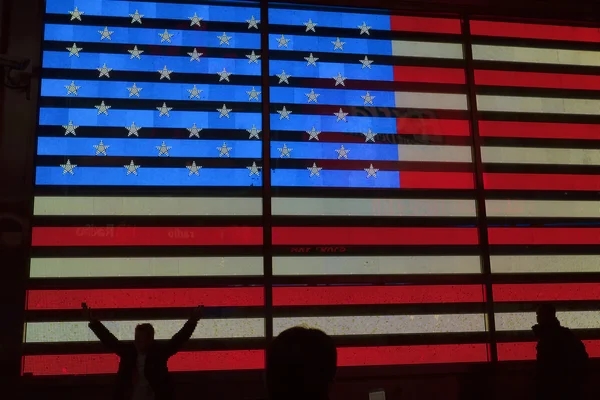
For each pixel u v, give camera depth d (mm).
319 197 8172
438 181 8484
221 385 7480
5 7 7781
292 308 7820
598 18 9266
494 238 8453
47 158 7672
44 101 7797
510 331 8227
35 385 7117
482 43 8984
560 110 8984
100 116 7895
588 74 9188
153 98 8062
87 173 7723
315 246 8039
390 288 8086
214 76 8266
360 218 8211
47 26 7992
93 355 7316
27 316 7270
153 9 8297
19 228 7375
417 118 8617
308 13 8664
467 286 8258
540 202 8656
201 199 7914
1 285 7207
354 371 7781
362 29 8742
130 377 5953
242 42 8430
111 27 8148
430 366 7953
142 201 7785
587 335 8383
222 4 8477
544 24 9227
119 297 7504
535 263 8477
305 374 1831
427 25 8906
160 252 7699
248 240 7914
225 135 8125
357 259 8094
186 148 8008
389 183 8359
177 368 7445
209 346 7559
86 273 7492
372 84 8602
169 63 8195
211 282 7719
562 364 6695
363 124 8469
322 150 8297
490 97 8844
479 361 8078
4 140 7508
